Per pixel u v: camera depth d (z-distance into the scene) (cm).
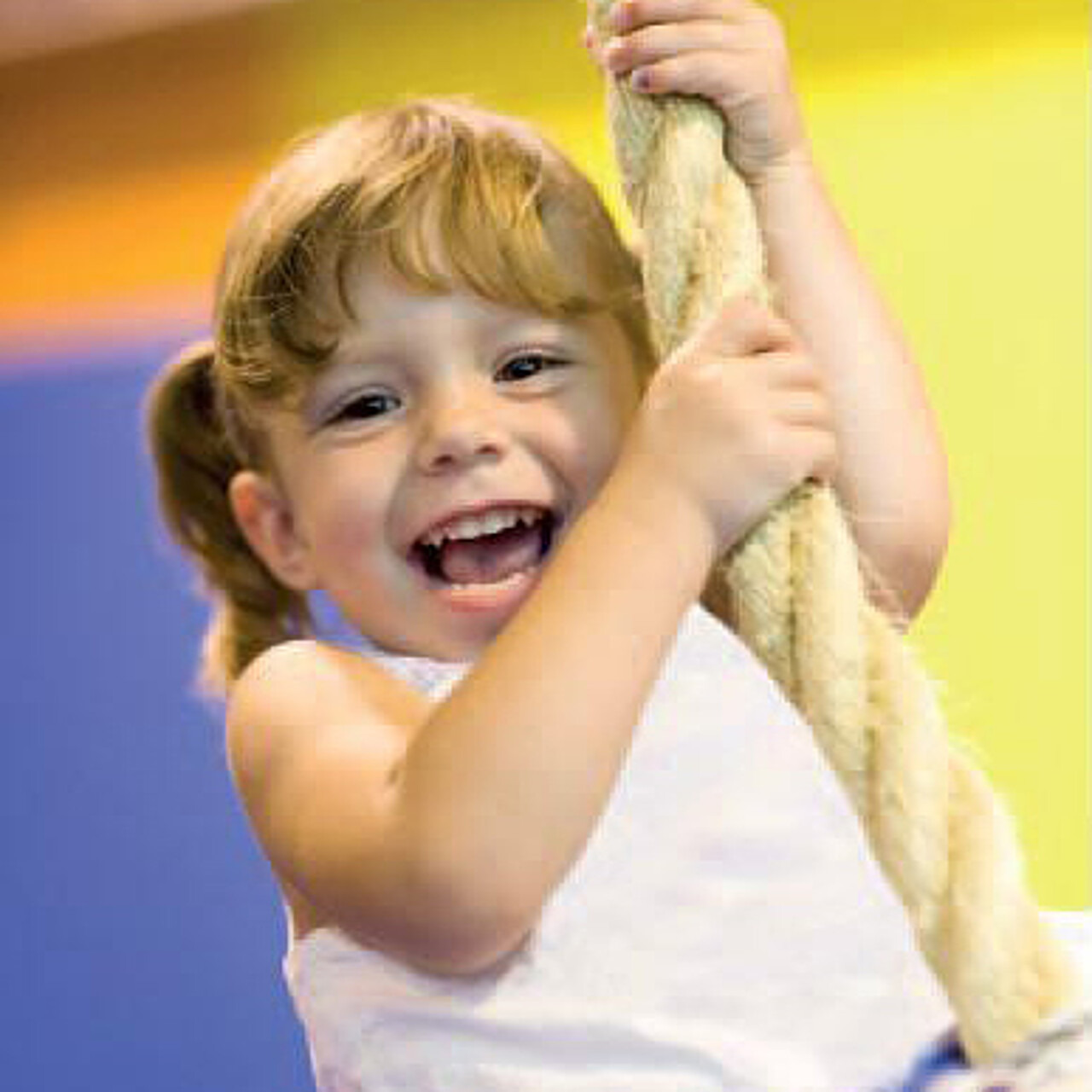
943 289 356
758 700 158
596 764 133
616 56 151
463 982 150
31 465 432
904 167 372
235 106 477
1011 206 363
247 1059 346
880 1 395
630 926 149
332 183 171
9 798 387
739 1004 147
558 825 133
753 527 138
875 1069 145
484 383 167
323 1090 158
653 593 136
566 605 135
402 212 169
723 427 138
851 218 367
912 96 383
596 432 168
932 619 333
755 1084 143
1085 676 324
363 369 168
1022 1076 121
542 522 169
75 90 493
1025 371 346
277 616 210
